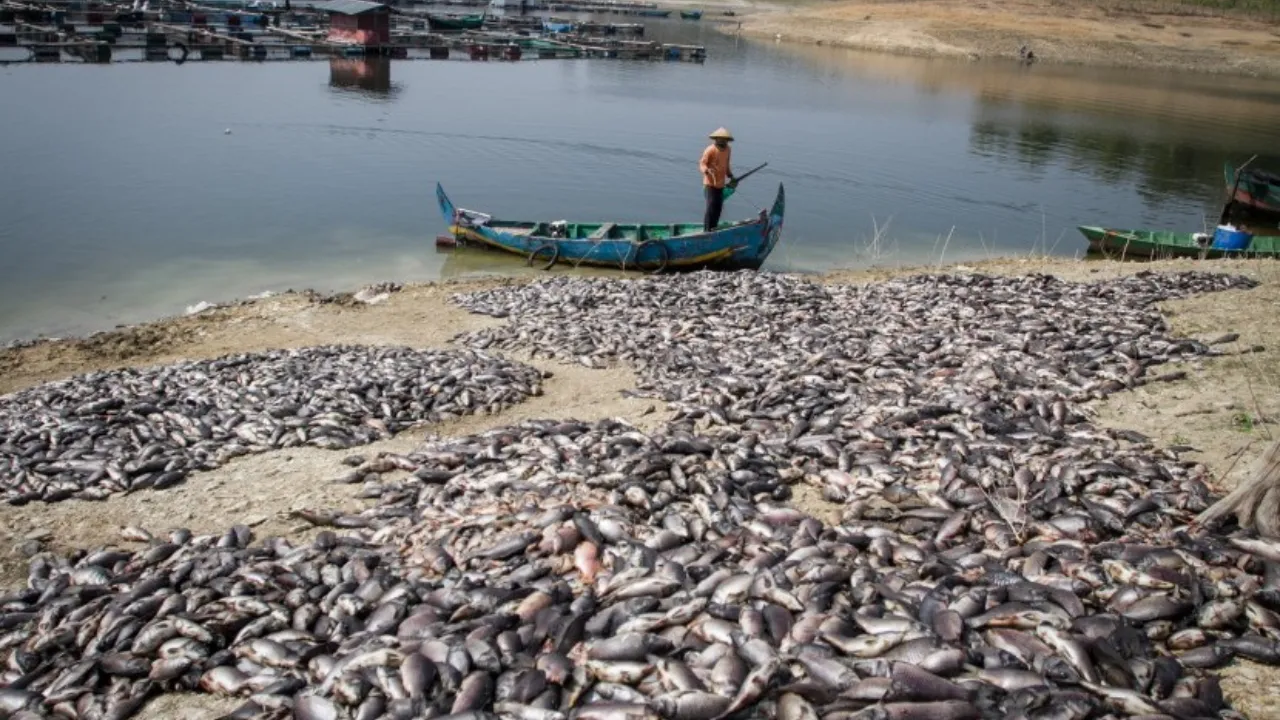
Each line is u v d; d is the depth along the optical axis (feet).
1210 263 83.66
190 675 26.37
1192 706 21.17
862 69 259.19
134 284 79.56
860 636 22.75
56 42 192.85
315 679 25.00
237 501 38.88
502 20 297.33
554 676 22.66
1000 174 141.28
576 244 89.35
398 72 209.05
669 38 317.22
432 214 105.09
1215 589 25.68
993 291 67.15
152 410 47.37
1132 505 31.14
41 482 40.19
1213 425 40.09
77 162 116.78
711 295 70.18
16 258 83.51
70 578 32.22
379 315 72.28
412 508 35.99
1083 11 339.16
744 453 37.60
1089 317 57.93
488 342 63.16
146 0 249.55
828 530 30.71
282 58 212.23
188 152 126.00
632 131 157.99
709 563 28.27
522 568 28.84
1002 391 44.09
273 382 51.57
